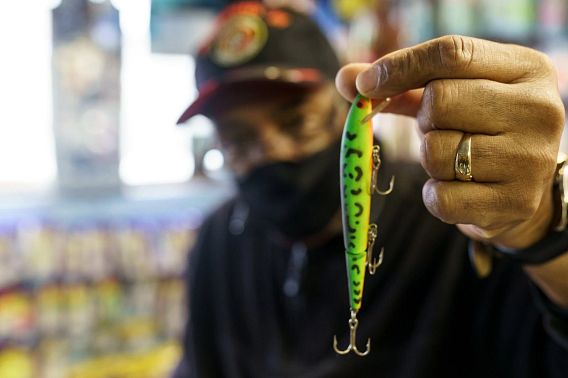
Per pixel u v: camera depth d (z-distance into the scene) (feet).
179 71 3.57
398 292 1.73
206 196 3.32
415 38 3.31
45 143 3.26
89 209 2.96
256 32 1.97
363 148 1.01
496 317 1.55
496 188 0.88
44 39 3.14
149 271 3.04
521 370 1.42
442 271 1.69
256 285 2.11
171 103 3.57
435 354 1.63
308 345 1.89
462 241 1.68
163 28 3.44
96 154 3.07
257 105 1.89
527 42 3.62
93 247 2.91
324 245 1.90
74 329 2.85
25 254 2.73
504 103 0.86
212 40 2.10
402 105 1.09
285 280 2.02
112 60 3.06
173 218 3.19
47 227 2.83
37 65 3.17
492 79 0.89
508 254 1.08
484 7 3.48
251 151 1.92
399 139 2.80
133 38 3.40
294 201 1.88
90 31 2.97
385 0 2.99
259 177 1.92
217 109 1.93
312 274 1.91
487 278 1.57
